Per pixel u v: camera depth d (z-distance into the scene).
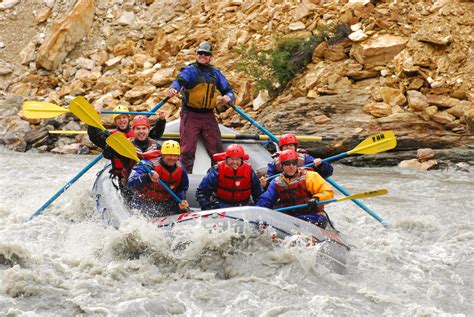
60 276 15.81
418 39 38.41
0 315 13.64
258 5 49.25
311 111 38.75
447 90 36.78
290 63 42.28
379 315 14.02
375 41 39.78
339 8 44.62
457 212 23.70
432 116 36.12
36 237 19.42
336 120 37.59
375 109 37.38
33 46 51.38
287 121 38.44
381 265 17.23
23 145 41.22
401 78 38.31
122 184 20.33
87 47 51.00
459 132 35.62
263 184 19.02
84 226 19.50
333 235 17.42
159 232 16.34
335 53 41.22
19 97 47.06
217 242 15.88
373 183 29.97
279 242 16.00
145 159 18.47
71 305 14.27
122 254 16.81
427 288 15.80
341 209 24.03
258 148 23.00
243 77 44.16
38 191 26.58
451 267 17.45
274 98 42.34
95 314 13.90
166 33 50.59
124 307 14.19
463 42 37.91
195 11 52.00
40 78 49.06
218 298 14.65
